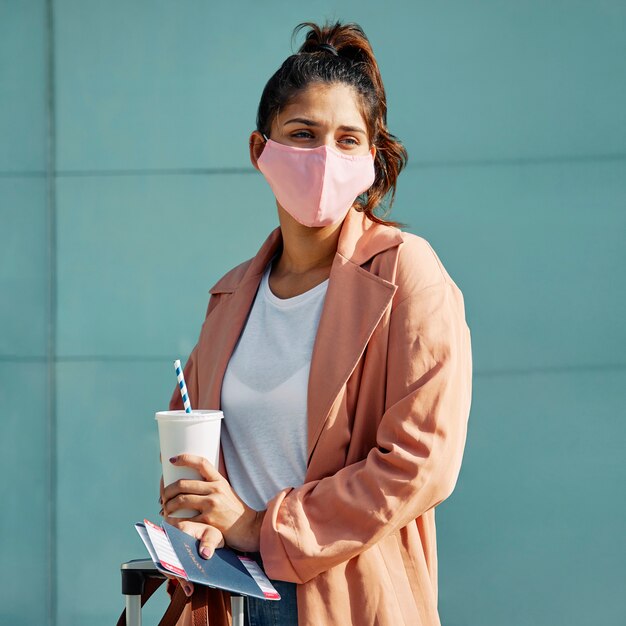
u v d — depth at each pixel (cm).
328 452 263
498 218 521
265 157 280
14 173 563
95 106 559
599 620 509
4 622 553
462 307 279
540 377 516
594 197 518
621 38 519
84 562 553
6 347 561
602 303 516
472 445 516
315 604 251
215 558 242
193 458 253
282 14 548
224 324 302
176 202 555
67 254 561
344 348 266
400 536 266
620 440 513
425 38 529
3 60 564
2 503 557
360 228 289
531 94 523
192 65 554
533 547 513
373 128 288
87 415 557
